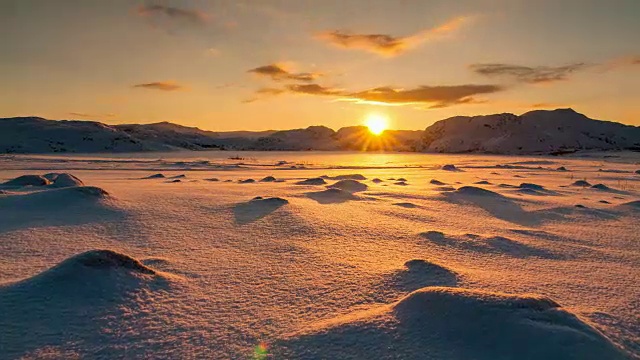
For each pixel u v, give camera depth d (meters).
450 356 4.39
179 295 6.32
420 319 5.07
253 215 13.80
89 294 5.83
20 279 6.55
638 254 9.57
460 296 5.21
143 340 4.88
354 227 12.27
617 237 11.55
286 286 6.88
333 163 76.06
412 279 7.15
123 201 15.70
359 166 64.44
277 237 10.78
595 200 20.16
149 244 9.88
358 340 4.75
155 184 25.84
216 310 5.80
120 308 5.63
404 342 4.67
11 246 9.27
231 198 17.89
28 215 12.70
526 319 4.68
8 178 29.28
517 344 4.39
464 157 125.12
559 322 4.71
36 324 5.09
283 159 95.31
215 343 4.82
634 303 6.17
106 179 31.33
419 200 19.23
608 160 89.12
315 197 19.22
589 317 5.54
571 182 32.56
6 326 5.00
